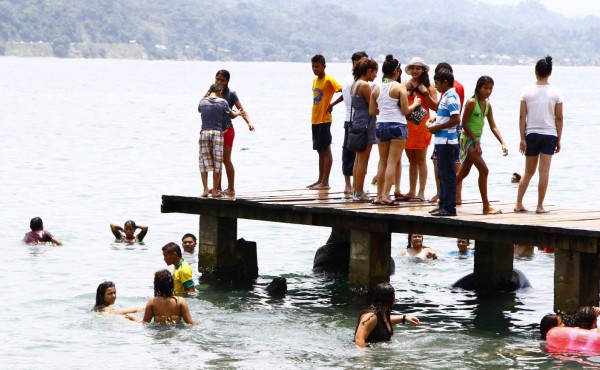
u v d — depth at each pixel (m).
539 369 13.12
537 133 15.77
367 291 16.66
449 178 15.55
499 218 15.32
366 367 13.20
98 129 60.47
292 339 14.59
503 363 13.39
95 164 40.56
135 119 70.50
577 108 84.88
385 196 17.00
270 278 19.14
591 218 15.38
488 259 18.11
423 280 19.16
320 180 19.98
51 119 68.94
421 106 17.50
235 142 51.19
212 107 18.22
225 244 18.67
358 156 17.59
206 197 18.36
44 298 17.12
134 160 42.44
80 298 17.16
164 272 15.51
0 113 74.00
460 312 16.45
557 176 35.59
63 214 27.03
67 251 21.73
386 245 16.75
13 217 26.25
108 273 19.42
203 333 14.91
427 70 17.38
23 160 41.50
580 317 14.16
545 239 14.48
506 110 81.50
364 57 17.56
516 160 42.06
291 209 17.03
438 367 13.19
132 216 26.83
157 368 13.17
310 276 19.41
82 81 157.62
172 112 79.69
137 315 15.95
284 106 89.56
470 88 129.75
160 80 172.50
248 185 33.47
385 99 16.66
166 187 33.25
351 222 16.69
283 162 41.28
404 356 13.73
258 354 13.82
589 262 14.46
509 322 15.76
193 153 46.03
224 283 18.47
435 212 15.64
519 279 18.41
